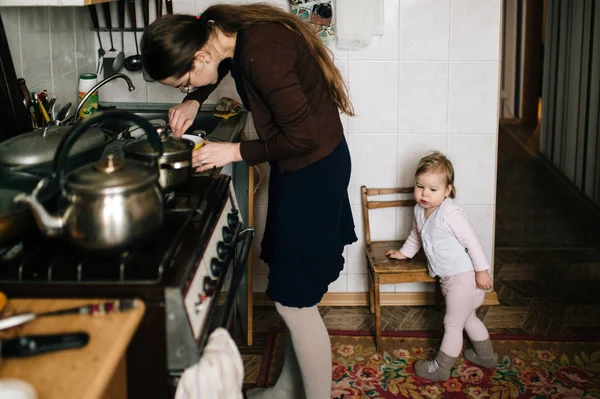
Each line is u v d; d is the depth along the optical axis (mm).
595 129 4383
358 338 2977
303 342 2191
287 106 1778
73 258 1417
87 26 2885
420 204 2699
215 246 1682
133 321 1230
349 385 2631
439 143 3102
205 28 1777
